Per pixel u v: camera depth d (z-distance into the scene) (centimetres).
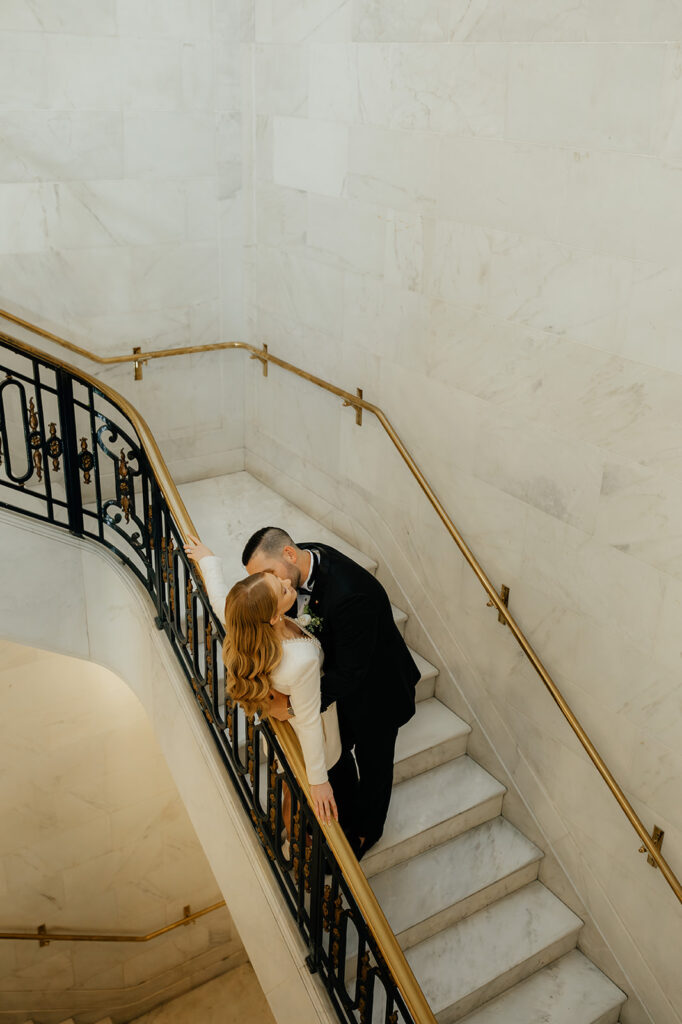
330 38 414
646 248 290
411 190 387
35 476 508
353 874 273
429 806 407
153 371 529
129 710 600
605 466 325
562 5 298
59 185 462
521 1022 365
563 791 387
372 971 286
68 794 602
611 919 378
